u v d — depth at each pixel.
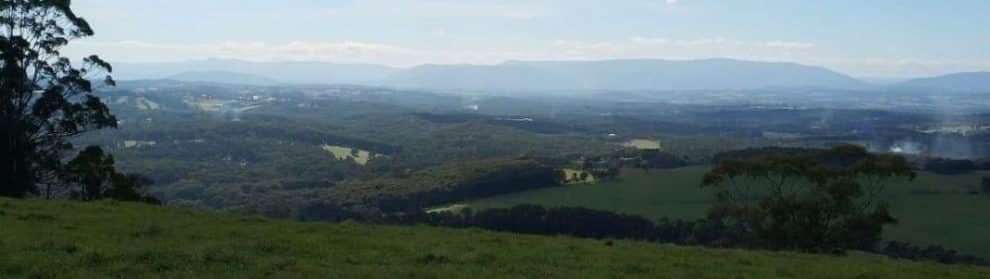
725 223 53.09
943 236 68.81
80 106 50.56
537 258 21.30
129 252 17.80
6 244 18.25
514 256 21.28
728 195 49.16
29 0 48.16
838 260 26.75
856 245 47.19
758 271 21.77
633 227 73.25
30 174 47.81
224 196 121.19
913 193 90.38
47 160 49.06
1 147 45.59
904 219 76.31
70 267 16.23
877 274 22.47
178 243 20.48
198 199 121.44
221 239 21.91
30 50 48.00
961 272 24.88
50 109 48.31
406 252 20.92
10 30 48.06
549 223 76.44
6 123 45.72
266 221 27.44
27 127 46.69
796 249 41.84
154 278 15.74
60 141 50.91
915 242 65.94
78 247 18.38
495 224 79.06
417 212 91.88
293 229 25.25
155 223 24.17
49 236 20.11
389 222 83.69
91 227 22.59
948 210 80.56
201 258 17.64
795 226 44.09
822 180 44.44
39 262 16.34
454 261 19.98
